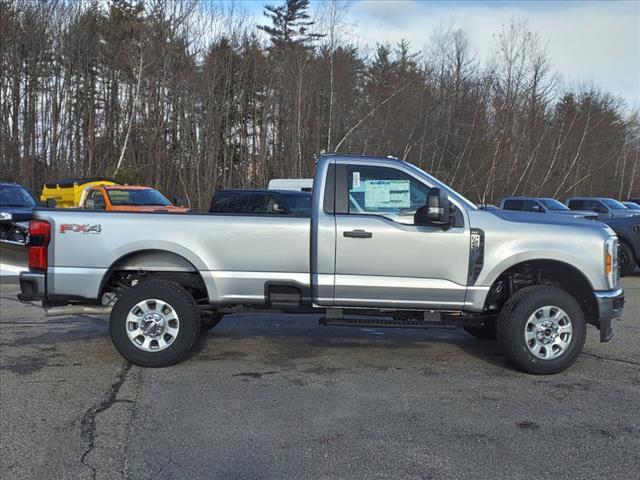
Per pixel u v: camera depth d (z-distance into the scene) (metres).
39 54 26.98
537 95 36.12
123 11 29.98
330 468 3.61
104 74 29.38
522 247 5.50
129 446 3.90
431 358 6.13
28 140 26.80
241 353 6.24
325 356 6.16
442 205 5.32
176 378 5.35
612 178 43.75
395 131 30.72
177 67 28.95
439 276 5.52
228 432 4.14
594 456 3.81
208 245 5.61
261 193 12.79
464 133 33.47
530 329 5.52
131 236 5.61
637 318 8.45
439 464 3.67
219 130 29.80
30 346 6.44
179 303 5.60
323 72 29.62
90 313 5.84
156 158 28.83
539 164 36.50
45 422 4.29
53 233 5.61
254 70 30.55
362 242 5.50
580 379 5.46
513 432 4.19
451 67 34.38
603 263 5.57
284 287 5.63
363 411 4.56
